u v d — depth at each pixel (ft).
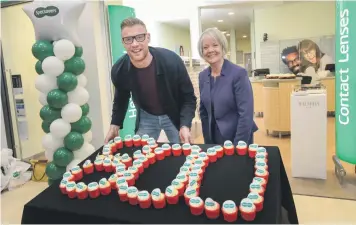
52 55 9.16
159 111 7.87
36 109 14.82
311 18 25.49
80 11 9.25
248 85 6.48
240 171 4.67
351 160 9.53
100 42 11.85
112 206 3.77
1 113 13.08
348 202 8.63
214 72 6.85
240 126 6.43
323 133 10.09
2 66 13.19
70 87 9.12
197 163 4.77
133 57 6.59
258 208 3.44
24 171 12.00
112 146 6.02
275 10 26.21
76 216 3.62
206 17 26.35
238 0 22.11
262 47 27.40
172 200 3.75
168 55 7.34
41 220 3.81
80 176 4.72
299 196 9.17
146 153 5.49
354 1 8.56
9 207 9.62
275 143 15.81
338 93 9.70
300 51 26.20
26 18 13.87
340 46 9.25
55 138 9.54
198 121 19.01
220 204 3.61
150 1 21.99
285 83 16.38
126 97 8.04
